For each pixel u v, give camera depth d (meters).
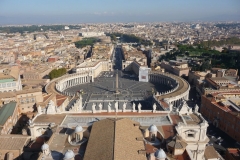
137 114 106.50
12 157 85.06
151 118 100.94
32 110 154.25
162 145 81.31
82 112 109.62
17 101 148.25
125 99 195.50
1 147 87.44
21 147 87.44
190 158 72.00
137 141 73.31
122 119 82.38
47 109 105.88
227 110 139.25
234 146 121.31
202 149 94.31
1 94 148.12
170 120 98.25
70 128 91.56
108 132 72.44
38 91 155.50
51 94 168.75
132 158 62.00
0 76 181.25
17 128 131.88
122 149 63.66
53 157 70.06
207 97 160.38
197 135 93.56
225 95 168.00
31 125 94.19
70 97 171.00
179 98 175.50
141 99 193.50
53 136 81.38
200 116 100.94
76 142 80.62
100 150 64.38
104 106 177.25
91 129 81.81
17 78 190.50
